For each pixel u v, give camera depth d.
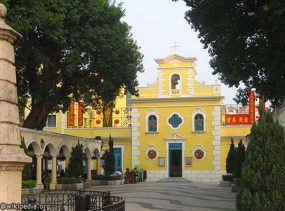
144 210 20.09
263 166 12.80
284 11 16.34
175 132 49.56
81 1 30.27
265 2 19.44
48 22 26.27
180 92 49.91
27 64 30.70
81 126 51.78
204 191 31.31
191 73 49.84
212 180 47.97
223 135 48.47
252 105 47.34
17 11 24.77
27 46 28.58
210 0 20.08
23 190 25.89
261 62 20.91
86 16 30.67
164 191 31.23
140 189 33.38
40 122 33.47
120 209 12.27
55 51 31.34
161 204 22.69
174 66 50.31
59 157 39.09
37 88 32.28
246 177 12.95
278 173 12.68
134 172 45.28
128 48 31.80
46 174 35.03
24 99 33.38
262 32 20.19
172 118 49.88
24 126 32.94
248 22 20.75
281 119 22.33
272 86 22.08
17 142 9.81
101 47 30.62
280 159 12.88
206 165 48.41
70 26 29.84
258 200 12.54
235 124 48.47
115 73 31.98
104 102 35.78
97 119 52.69
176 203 23.17
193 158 48.84
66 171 34.59
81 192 14.98
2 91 9.50
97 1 30.73
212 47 23.03
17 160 9.44
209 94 49.09
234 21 20.56
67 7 28.92
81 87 33.06
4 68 9.59
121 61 31.86
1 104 9.46
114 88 33.47
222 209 20.33
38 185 29.62
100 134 51.28
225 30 21.17
